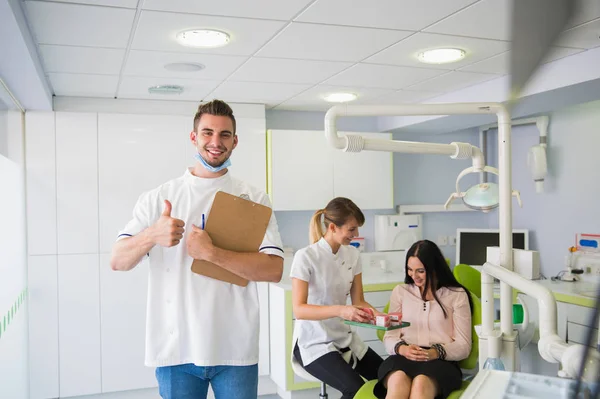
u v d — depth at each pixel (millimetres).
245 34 2568
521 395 801
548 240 4520
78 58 2922
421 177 5113
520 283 1106
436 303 2494
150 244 1513
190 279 1627
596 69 2793
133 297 3969
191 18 2334
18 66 2646
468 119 4250
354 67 3223
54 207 3826
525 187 4730
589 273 3922
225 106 1682
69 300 3846
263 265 1623
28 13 2229
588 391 318
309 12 2291
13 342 3113
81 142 3887
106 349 3914
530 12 189
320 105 4453
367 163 4516
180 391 1637
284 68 3221
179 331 1618
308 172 4344
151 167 4047
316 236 2760
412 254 2539
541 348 869
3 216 2859
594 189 4094
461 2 2195
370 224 4902
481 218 5320
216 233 1606
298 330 2611
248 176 4301
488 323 1546
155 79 3436
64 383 3828
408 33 2594
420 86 3779
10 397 2975
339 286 2674
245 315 1668
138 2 2139
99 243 3914
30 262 3771
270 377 4156
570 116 4277
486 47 2832
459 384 2295
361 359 2713
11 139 3484
